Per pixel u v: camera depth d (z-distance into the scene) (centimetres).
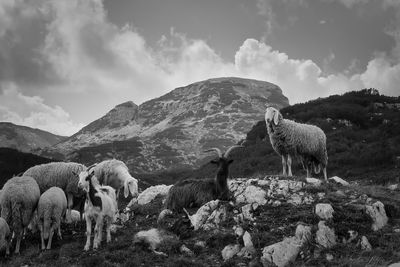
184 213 1324
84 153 8956
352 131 2928
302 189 1302
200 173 3281
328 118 3231
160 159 9294
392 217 1215
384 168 2217
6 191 1247
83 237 1287
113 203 1236
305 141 1545
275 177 1415
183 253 1080
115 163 1653
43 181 1457
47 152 11488
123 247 1133
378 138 2745
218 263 1028
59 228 1288
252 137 3484
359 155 2423
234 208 1230
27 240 1304
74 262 1070
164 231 1187
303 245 1052
